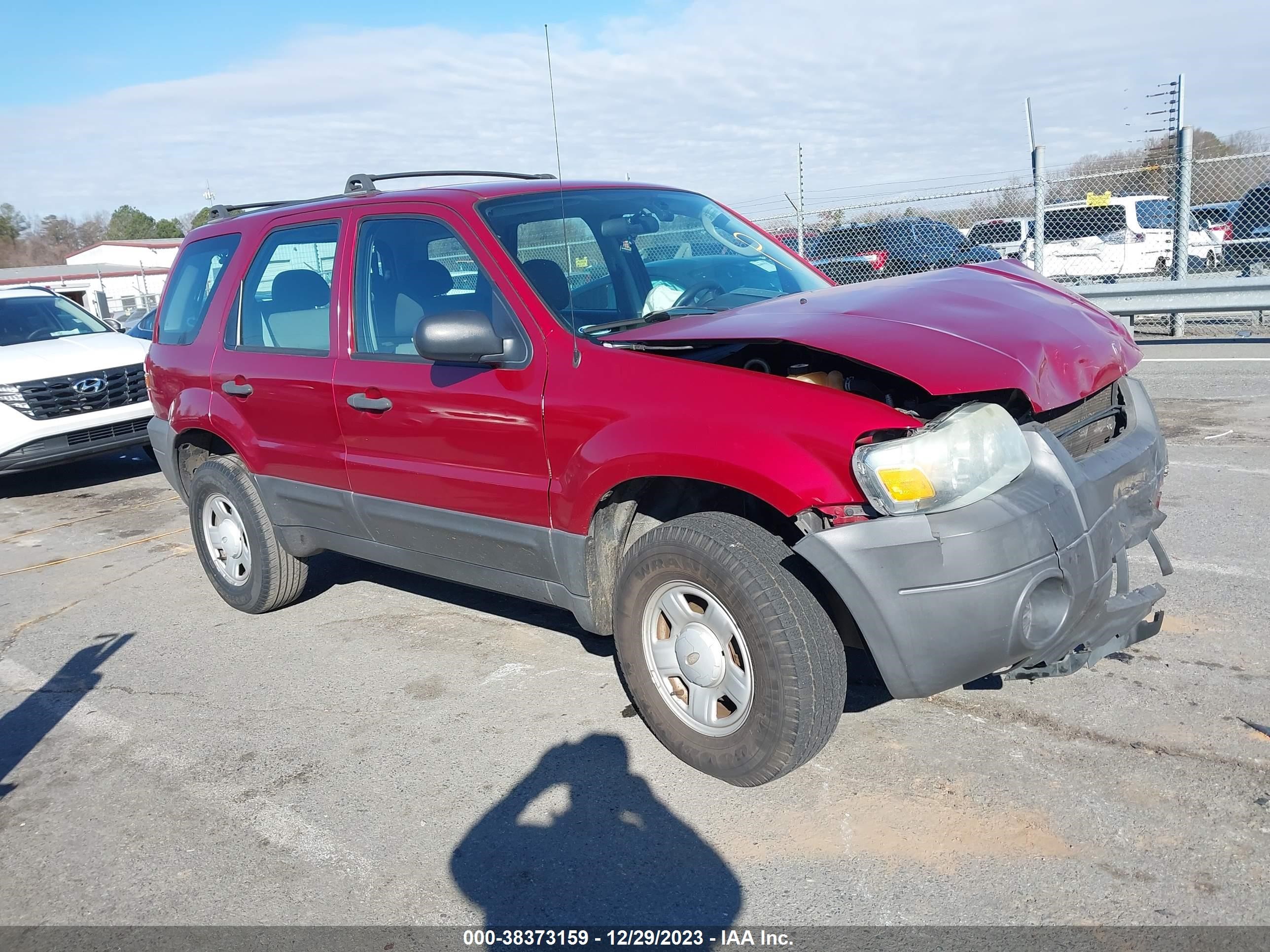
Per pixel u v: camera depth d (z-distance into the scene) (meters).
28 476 9.59
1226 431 6.86
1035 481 2.74
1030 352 2.81
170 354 5.12
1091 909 2.42
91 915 2.77
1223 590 4.18
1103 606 2.89
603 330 3.38
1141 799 2.82
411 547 4.03
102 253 71.00
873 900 2.54
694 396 2.95
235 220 4.95
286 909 2.71
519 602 4.87
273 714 3.89
